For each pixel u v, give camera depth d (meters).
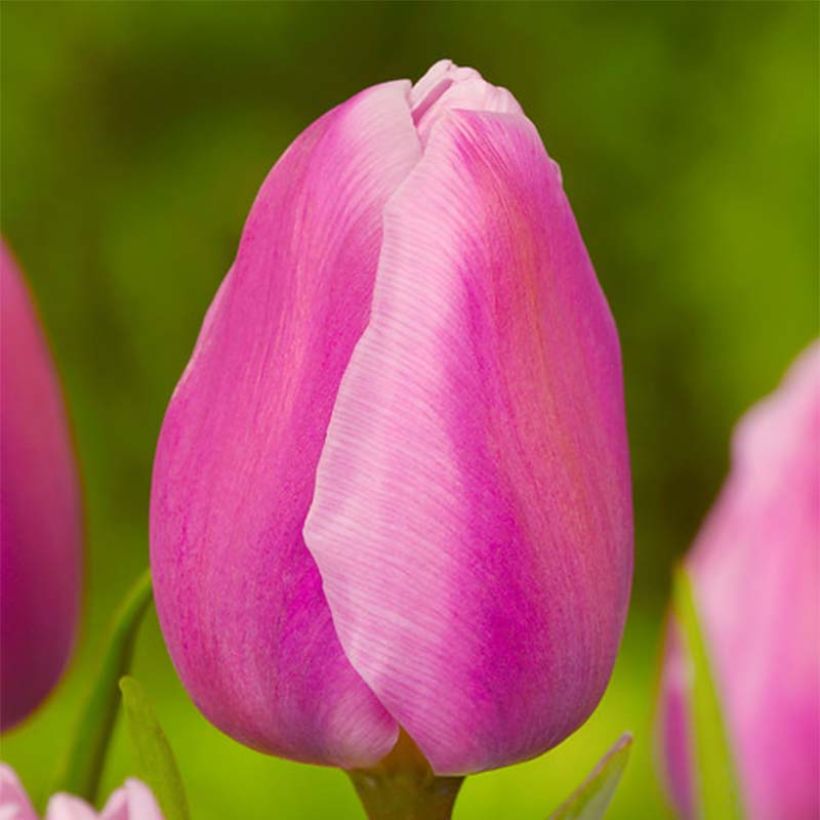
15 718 0.49
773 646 0.51
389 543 0.43
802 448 0.51
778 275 2.19
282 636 0.43
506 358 0.43
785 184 2.19
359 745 0.44
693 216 2.23
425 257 0.43
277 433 0.43
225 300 0.44
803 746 0.51
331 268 0.43
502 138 0.43
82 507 0.50
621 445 0.44
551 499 0.43
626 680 1.80
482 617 0.43
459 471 0.43
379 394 0.43
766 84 2.21
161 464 0.44
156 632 1.88
